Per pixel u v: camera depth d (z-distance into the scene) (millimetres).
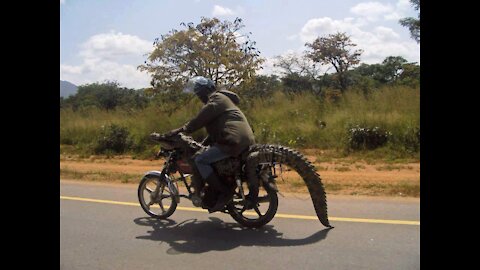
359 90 18219
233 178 6113
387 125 13531
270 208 6086
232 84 21344
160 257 5262
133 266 5016
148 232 6195
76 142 17203
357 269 4777
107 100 35156
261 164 6039
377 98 16859
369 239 5652
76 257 5305
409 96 16203
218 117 6039
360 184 8719
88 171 11266
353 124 13914
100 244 5738
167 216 6754
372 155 12438
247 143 6031
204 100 6277
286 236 5871
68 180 10188
